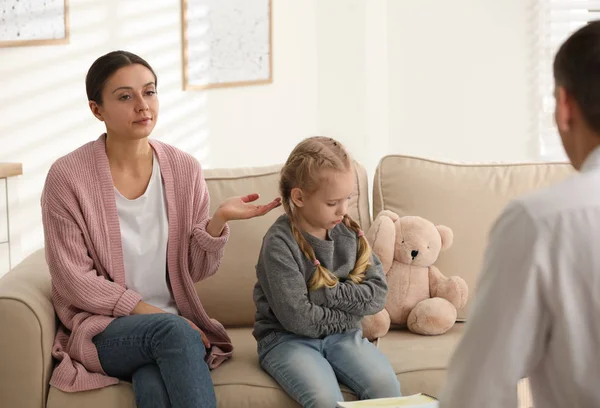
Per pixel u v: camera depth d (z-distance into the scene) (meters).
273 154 4.17
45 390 1.80
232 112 3.98
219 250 2.02
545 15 4.06
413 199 2.37
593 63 0.92
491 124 4.19
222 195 2.33
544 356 0.94
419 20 4.19
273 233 1.97
